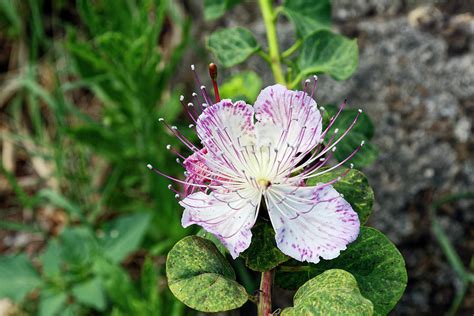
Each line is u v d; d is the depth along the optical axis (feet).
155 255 1.83
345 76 1.33
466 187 1.64
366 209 1.16
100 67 1.75
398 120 1.65
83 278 1.73
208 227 1.10
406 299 1.67
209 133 1.13
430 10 1.65
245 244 1.10
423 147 1.64
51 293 1.73
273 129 1.13
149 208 1.90
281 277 1.17
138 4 2.00
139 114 1.82
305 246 1.10
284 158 1.14
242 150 1.14
